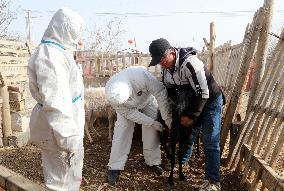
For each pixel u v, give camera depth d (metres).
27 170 5.02
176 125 4.30
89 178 4.73
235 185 4.43
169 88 4.61
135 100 4.58
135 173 4.89
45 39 2.52
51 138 2.54
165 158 5.43
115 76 4.59
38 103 2.59
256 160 4.02
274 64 4.27
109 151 6.04
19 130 6.38
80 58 10.11
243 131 4.75
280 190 3.23
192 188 4.39
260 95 4.54
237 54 5.75
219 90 4.18
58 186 2.64
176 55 4.05
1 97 6.12
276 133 3.86
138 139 6.33
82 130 2.74
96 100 6.60
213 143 4.14
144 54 10.04
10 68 6.70
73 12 2.58
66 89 2.39
